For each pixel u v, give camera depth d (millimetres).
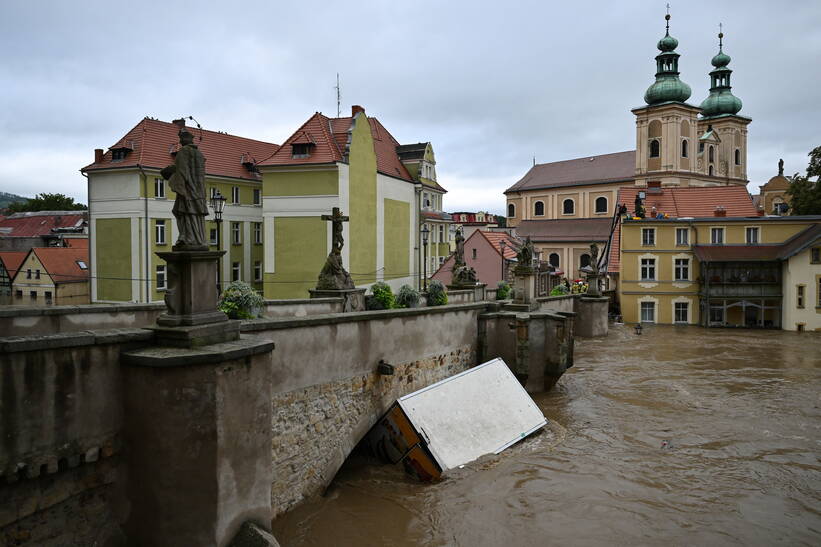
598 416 21016
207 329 9555
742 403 22859
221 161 47125
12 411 7797
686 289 49000
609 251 57000
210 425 9031
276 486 12320
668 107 77250
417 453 15367
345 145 39781
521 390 19578
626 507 14016
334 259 20391
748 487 15180
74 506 8602
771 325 46875
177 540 8984
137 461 9055
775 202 90750
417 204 52438
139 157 40781
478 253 53469
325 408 13820
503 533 12812
